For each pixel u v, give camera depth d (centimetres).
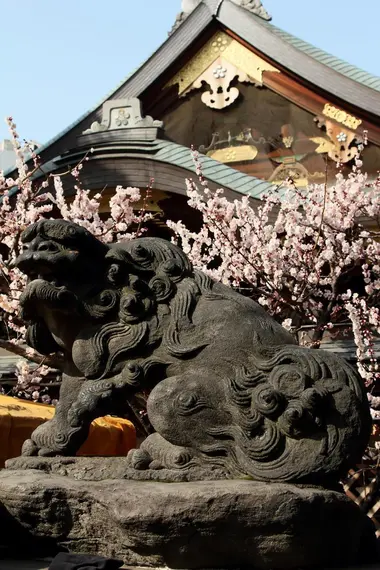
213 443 415
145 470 418
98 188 1327
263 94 1536
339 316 1263
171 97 1570
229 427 415
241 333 433
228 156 1533
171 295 456
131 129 1329
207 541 376
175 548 380
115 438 660
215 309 446
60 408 467
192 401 417
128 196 1303
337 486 414
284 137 1508
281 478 397
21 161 1149
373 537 456
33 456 456
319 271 1119
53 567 363
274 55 1483
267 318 451
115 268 461
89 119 1438
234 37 1546
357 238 1161
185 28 1548
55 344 492
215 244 1141
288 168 1495
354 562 429
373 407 1078
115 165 1316
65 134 1430
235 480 401
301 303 1070
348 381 420
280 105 1521
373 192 1149
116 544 400
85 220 1135
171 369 443
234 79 1551
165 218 1376
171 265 463
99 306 457
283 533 373
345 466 403
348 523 400
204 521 372
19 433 559
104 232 1091
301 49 1468
